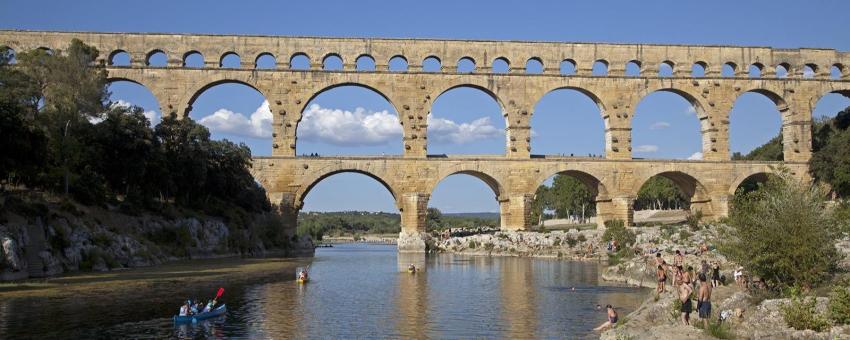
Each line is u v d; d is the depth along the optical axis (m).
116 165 76.75
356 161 91.88
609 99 95.31
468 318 37.00
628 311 38.84
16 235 53.00
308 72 91.44
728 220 38.75
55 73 71.88
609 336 30.33
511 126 93.69
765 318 27.83
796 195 36.03
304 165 91.06
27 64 71.19
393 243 186.88
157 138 83.56
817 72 99.44
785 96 98.06
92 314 36.84
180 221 82.31
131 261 66.25
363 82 91.94
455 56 93.75
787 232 34.81
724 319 29.52
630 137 95.31
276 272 61.69
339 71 91.81
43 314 36.59
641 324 32.00
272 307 40.69
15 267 51.34
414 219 92.44
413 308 40.53
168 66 89.56
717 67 97.25
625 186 94.50
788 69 99.31
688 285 30.69
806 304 27.05
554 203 197.50
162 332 32.75
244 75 90.56
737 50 97.81
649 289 48.34
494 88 93.62
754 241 35.69
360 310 39.69
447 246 95.38
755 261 35.28
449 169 92.88
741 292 34.59
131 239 69.44
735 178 96.19
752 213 36.84
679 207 181.00
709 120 96.44
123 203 76.38
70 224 61.31
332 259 85.75
